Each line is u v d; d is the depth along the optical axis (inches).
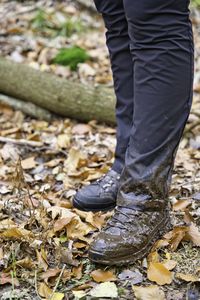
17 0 227.9
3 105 151.1
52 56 182.4
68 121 143.9
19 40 196.9
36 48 190.9
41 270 80.4
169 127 76.0
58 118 147.1
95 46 197.9
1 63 151.7
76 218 90.1
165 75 73.6
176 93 74.5
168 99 74.5
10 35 201.0
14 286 78.0
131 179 78.2
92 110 141.3
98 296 73.7
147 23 71.9
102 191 91.4
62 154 127.4
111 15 83.6
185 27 73.7
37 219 92.5
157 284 76.1
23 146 130.4
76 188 108.9
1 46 191.3
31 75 147.7
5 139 131.5
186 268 79.4
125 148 89.6
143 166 77.4
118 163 91.7
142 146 76.7
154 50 73.0
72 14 220.5
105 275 77.0
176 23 72.3
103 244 76.4
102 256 76.2
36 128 142.6
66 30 207.0
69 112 144.0
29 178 113.4
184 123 77.7
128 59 85.4
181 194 101.5
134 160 77.6
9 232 85.6
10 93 151.7
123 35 84.3
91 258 77.5
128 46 84.5
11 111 149.8
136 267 79.0
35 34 203.6
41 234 87.0
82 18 218.8
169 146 77.3
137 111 76.4
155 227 80.1
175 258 81.2
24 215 95.9
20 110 149.3
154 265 77.5
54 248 85.2
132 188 78.5
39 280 78.9
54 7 223.1
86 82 167.9
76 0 226.1
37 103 147.6
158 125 75.5
